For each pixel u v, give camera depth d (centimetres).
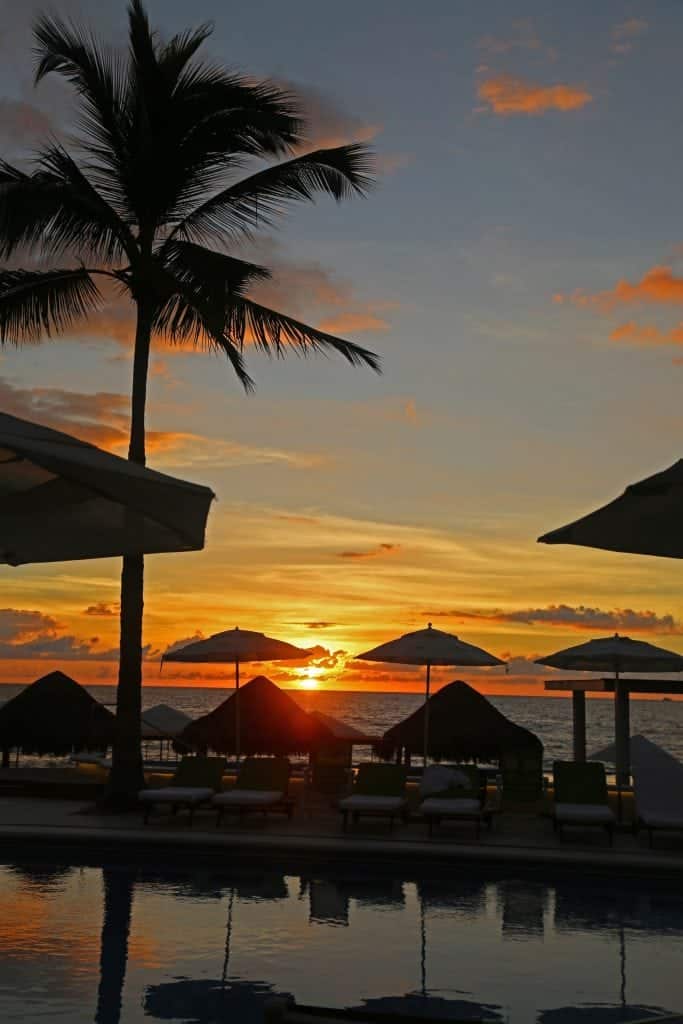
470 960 903
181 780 1596
